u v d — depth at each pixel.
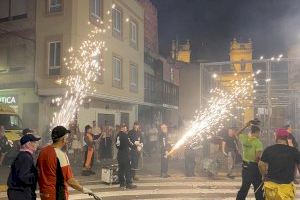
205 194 10.88
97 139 19.12
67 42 20.75
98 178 13.70
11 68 22.88
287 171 6.38
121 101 25.62
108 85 23.72
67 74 20.66
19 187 5.73
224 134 14.39
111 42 24.28
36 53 21.70
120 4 25.86
